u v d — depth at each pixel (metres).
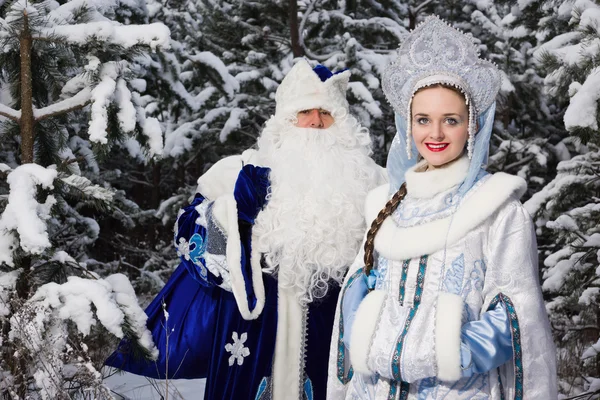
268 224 3.04
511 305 2.04
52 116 3.59
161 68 6.58
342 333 2.37
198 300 3.27
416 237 2.16
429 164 2.29
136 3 6.45
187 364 3.26
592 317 5.40
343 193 3.07
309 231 3.00
